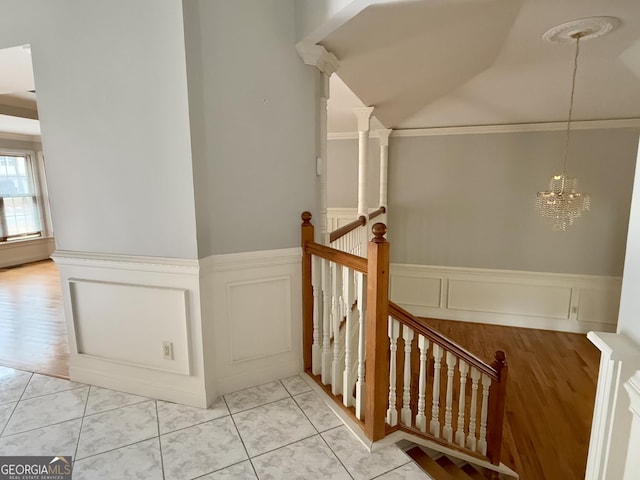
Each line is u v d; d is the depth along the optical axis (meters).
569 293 5.18
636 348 0.89
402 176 5.63
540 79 3.36
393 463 1.73
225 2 1.99
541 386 3.88
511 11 2.07
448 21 2.11
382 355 1.78
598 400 0.97
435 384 2.28
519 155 5.14
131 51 1.95
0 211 6.27
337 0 1.80
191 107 1.91
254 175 2.19
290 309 2.42
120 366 2.28
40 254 6.89
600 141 4.83
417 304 5.83
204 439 1.87
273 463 1.72
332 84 3.15
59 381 2.41
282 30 2.17
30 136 6.57
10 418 2.03
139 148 2.03
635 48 2.68
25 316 3.74
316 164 2.44
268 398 2.22
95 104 2.06
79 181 2.18
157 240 2.08
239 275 2.23
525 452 2.97
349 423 1.98
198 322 2.07
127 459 1.73
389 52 2.50
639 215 0.89
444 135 5.39
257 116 2.15
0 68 2.56
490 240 5.41
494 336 5.11
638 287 0.89
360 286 1.88
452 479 1.76
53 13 2.05
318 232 2.52
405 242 5.77
